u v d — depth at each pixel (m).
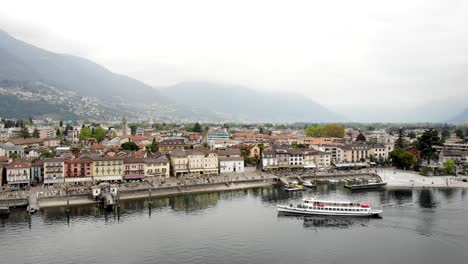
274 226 169.62
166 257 134.88
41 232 158.12
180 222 173.00
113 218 177.88
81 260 131.88
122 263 129.88
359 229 165.88
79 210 190.38
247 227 167.62
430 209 195.12
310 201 191.25
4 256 134.38
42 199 197.00
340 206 186.00
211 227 166.88
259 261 132.25
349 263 130.88
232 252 139.62
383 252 140.25
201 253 138.50
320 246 146.00
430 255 137.38
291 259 134.12
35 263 129.25
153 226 167.00
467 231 161.50
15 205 192.38
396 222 174.62
